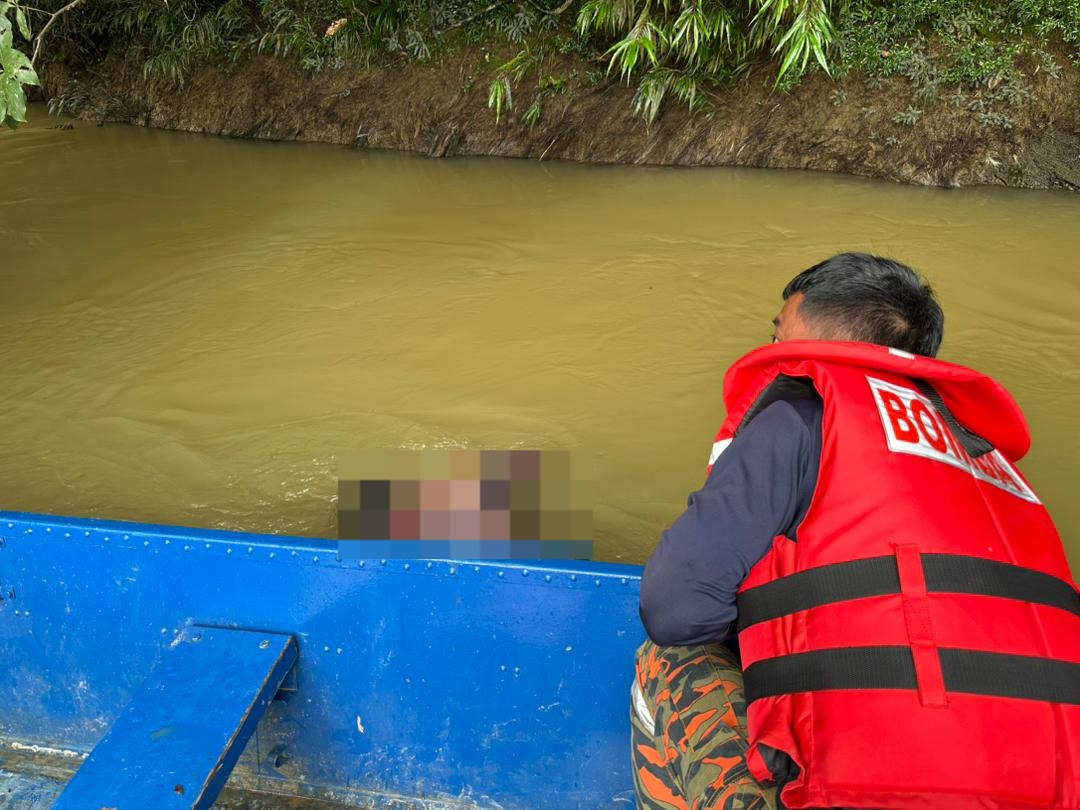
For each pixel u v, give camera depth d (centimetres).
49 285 482
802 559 114
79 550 184
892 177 670
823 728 107
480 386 373
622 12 675
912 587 108
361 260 516
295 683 187
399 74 782
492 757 187
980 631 106
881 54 675
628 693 177
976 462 125
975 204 612
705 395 366
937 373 126
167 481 310
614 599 171
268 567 179
